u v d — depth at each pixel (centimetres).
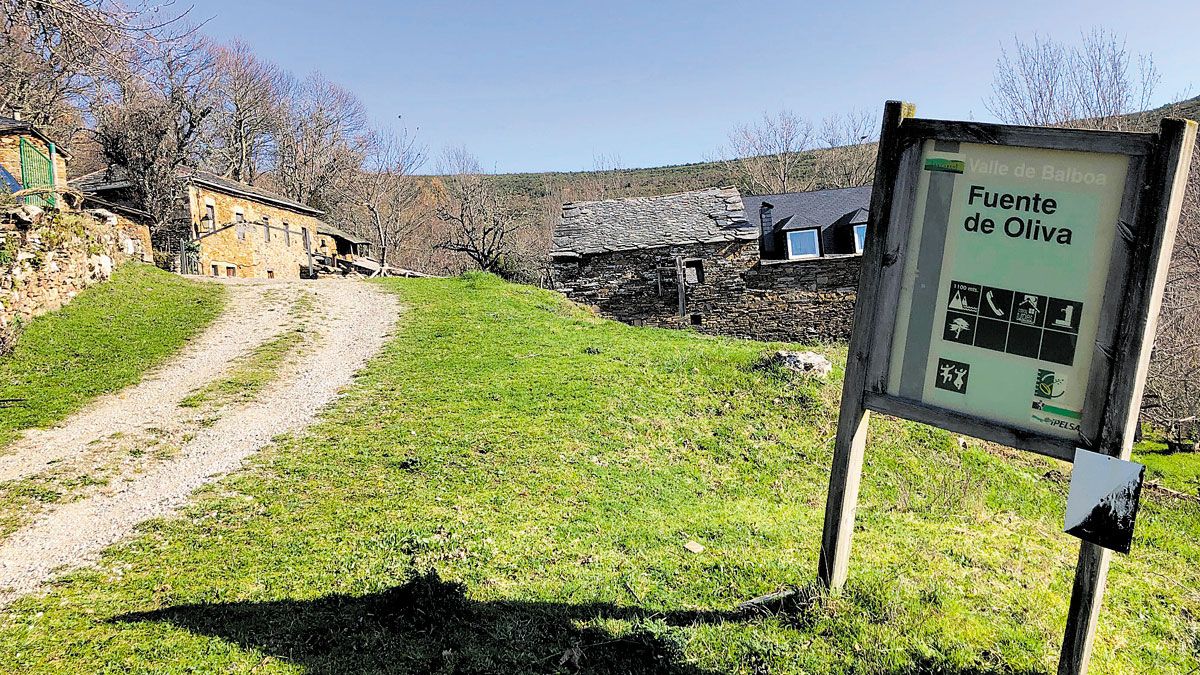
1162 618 485
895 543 564
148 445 815
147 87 1434
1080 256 312
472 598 435
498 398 996
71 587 471
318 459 752
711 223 2078
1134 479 298
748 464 843
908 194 358
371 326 1562
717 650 378
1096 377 310
